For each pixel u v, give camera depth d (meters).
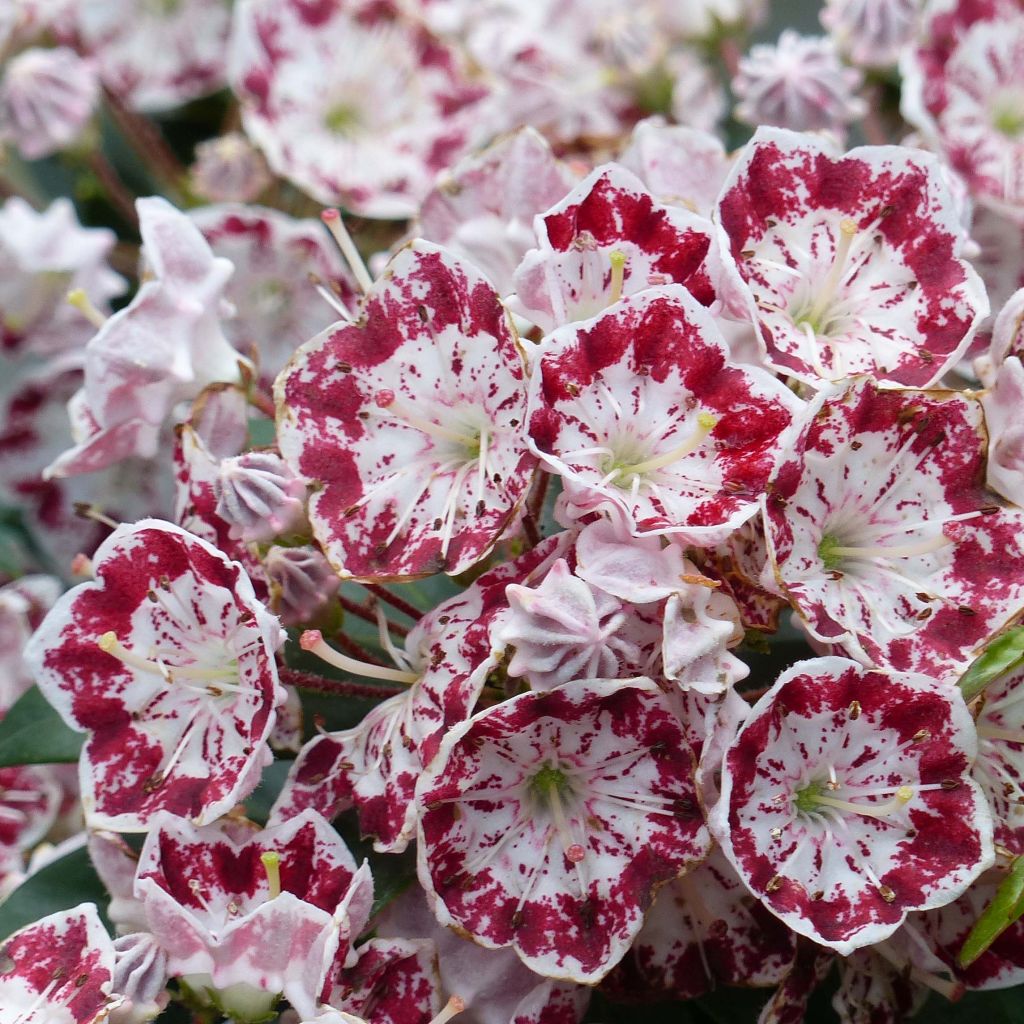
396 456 0.27
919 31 0.32
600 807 0.26
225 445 0.29
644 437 0.26
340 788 0.26
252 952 0.26
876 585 0.26
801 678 0.26
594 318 0.26
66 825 0.31
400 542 0.26
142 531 0.26
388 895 0.26
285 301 0.32
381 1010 0.26
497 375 0.26
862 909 0.26
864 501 0.27
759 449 0.26
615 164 0.27
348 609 0.28
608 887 0.26
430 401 0.27
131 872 0.27
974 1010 0.28
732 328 0.27
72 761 0.28
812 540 0.26
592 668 0.25
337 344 0.27
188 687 0.27
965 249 0.28
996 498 0.27
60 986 0.26
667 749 0.26
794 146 0.27
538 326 0.27
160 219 0.29
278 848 0.26
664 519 0.26
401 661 0.27
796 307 0.27
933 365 0.27
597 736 0.26
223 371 0.29
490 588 0.26
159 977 0.26
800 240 0.27
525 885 0.26
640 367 0.26
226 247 0.32
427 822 0.26
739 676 0.25
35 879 0.28
